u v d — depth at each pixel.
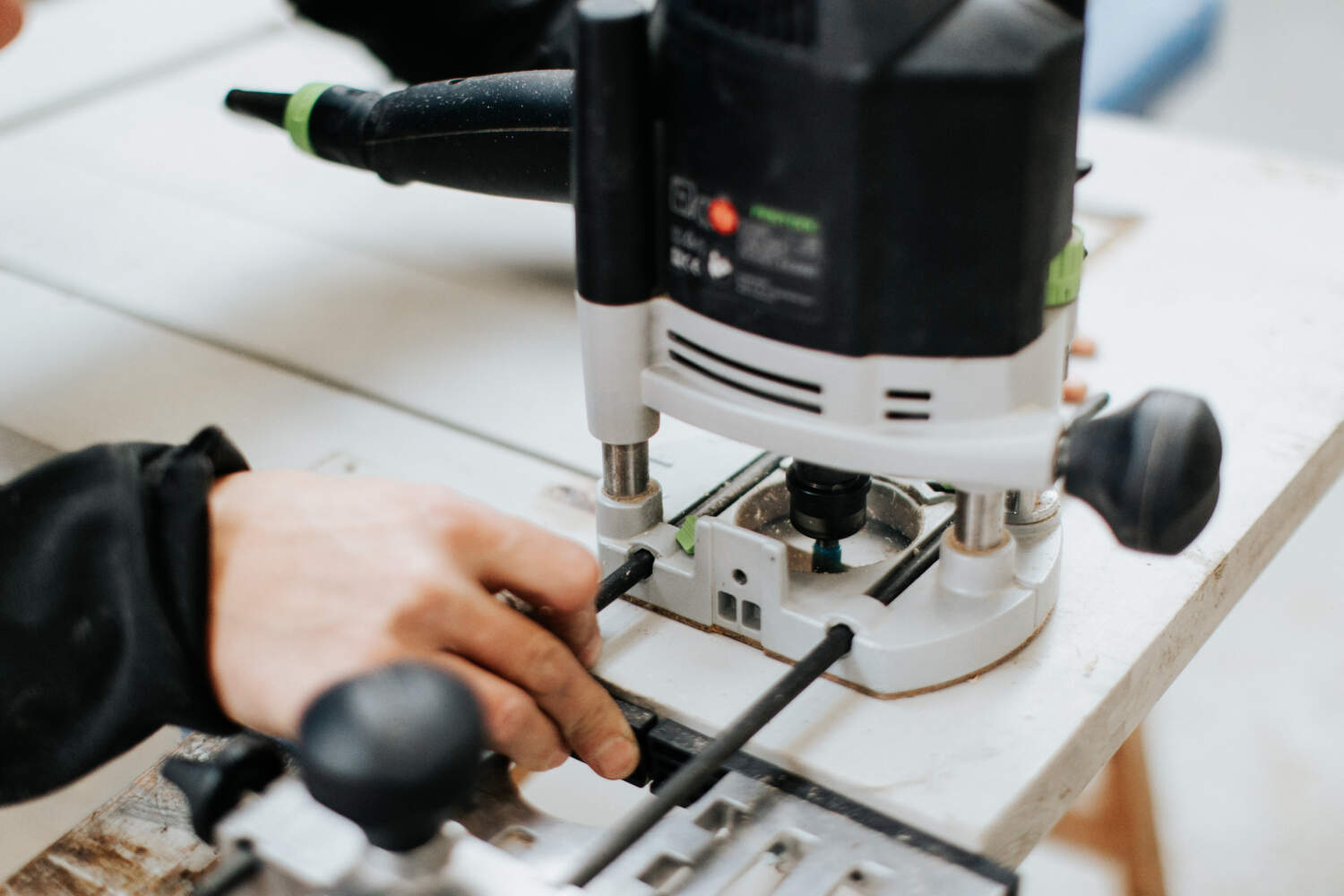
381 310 0.98
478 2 1.06
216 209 1.12
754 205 0.50
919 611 0.59
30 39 1.43
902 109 0.46
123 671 0.54
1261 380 0.83
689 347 0.56
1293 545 1.77
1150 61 2.26
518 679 0.54
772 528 0.69
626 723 0.57
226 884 0.45
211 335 0.96
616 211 0.55
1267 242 1.00
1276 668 1.64
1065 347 0.54
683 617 0.64
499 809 0.55
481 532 0.56
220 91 1.32
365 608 0.52
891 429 0.52
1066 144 0.49
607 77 0.52
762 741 0.56
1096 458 0.52
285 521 0.56
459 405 0.87
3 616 0.55
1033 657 0.61
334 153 0.86
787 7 0.47
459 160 0.78
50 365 0.93
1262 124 2.89
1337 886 1.41
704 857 0.52
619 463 0.64
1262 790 1.52
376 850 0.45
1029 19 0.46
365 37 1.14
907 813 0.53
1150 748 1.57
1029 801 0.54
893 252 0.48
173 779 0.51
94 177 1.17
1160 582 0.66
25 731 0.56
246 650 0.54
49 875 0.56
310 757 0.39
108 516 0.55
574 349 0.93
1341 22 3.28
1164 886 1.26
